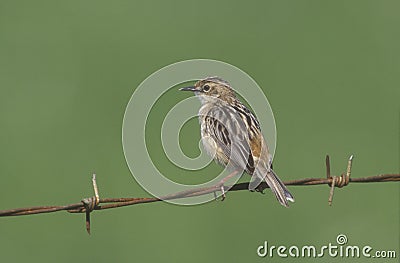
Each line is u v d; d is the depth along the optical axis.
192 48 19.75
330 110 18.42
